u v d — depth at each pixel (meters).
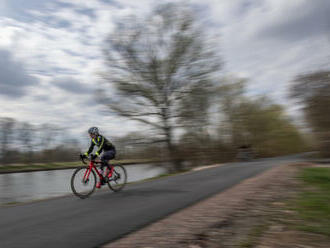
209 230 3.39
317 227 3.22
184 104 22.25
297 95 22.70
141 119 22.45
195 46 21.70
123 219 4.20
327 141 22.11
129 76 22.09
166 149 23.22
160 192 6.73
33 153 68.44
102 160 7.02
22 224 4.14
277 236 3.03
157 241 3.12
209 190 6.63
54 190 17.61
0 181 28.73
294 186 6.37
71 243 3.21
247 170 11.66
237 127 31.70
